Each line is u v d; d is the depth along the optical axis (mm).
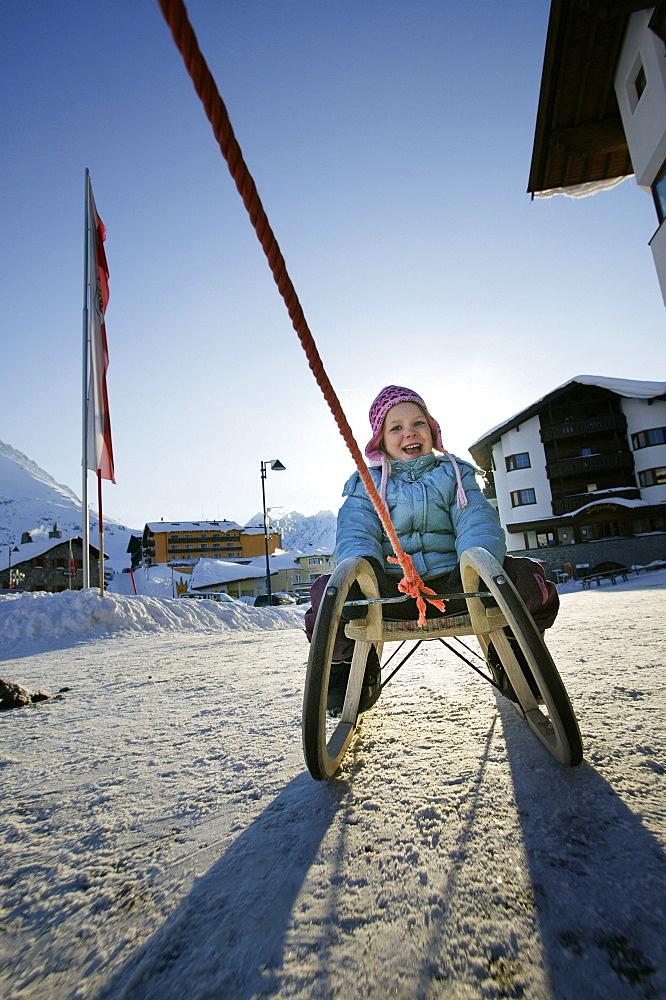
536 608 2092
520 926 1011
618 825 1336
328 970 937
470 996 860
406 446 2689
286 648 6672
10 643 9531
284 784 1845
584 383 40062
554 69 10969
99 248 12758
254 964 970
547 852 1246
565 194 13109
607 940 958
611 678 2994
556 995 852
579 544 38625
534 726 1872
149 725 2973
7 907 1244
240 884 1240
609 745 1869
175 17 440
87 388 12586
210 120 553
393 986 890
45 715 3494
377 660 2373
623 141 11906
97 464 12070
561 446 41000
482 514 2404
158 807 1771
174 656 6773
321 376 952
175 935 1082
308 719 1619
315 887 1192
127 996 928
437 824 1426
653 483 38188
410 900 1114
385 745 2104
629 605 8875
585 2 9930
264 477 31453
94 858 1453
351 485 2666
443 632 1942
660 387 38438
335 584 1734
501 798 1539
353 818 1508
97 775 2164
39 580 58500
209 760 2227
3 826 1710
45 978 992
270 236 717
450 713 2504
